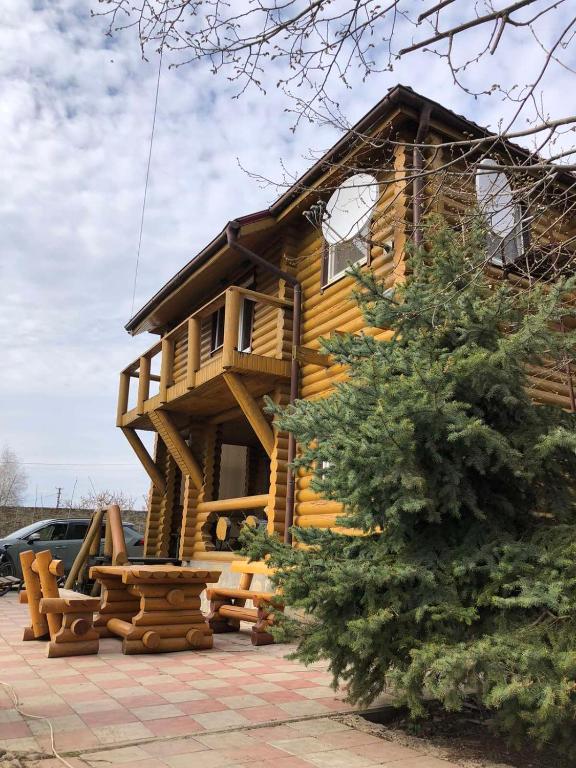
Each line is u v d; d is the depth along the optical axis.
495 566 3.87
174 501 15.33
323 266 10.36
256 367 9.96
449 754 3.81
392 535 4.31
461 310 4.62
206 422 13.73
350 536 4.73
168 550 15.00
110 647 6.78
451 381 4.34
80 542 14.20
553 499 4.39
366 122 8.34
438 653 3.47
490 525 4.29
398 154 8.12
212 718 4.18
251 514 14.78
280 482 9.87
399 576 3.88
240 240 11.53
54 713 4.17
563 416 4.64
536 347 4.40
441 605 3.79
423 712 3.83
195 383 11.12
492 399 4.55
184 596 6.88
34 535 14.28
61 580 13.29
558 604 3.46
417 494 3.96
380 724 4.34
